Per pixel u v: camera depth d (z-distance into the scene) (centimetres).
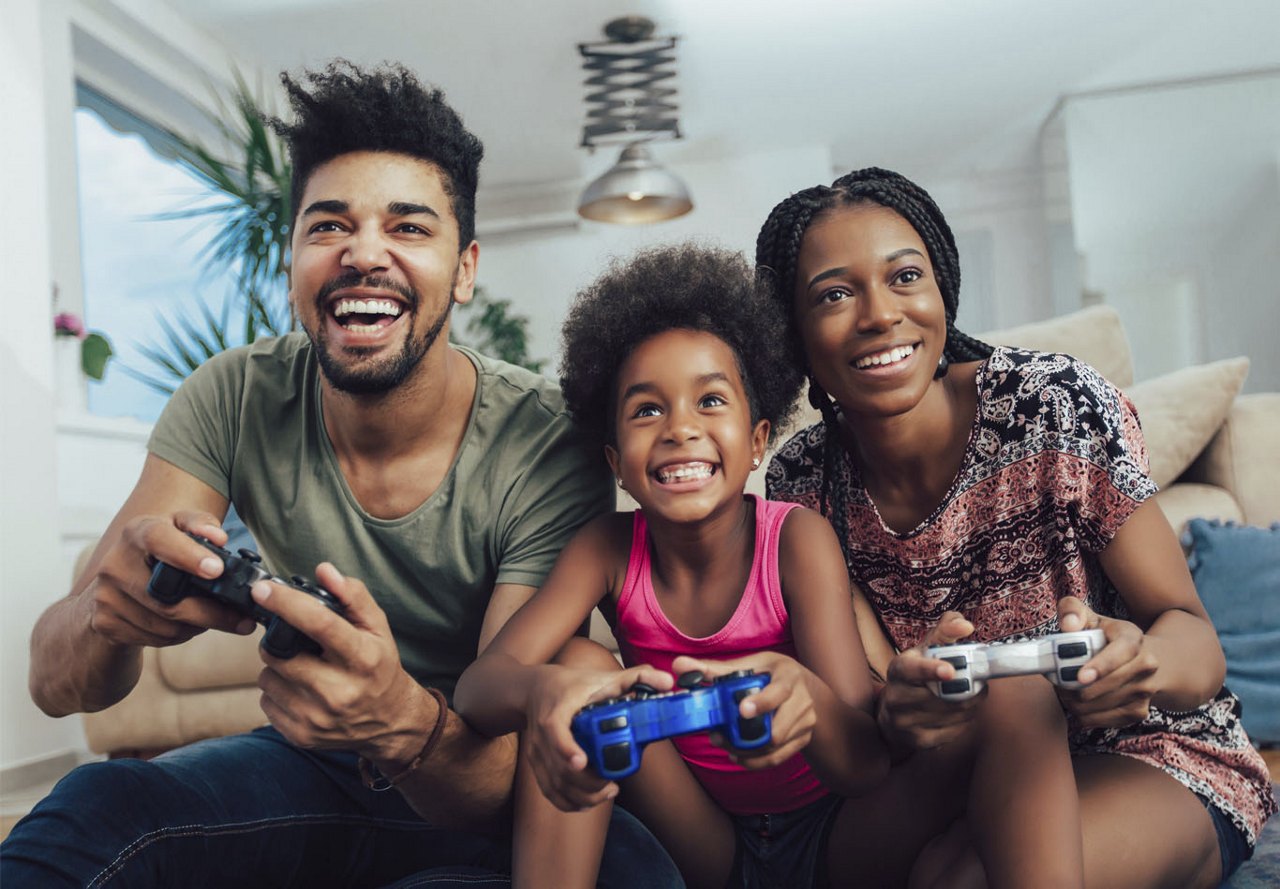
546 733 77
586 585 107
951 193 766
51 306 294
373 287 104
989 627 117
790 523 108
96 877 85
